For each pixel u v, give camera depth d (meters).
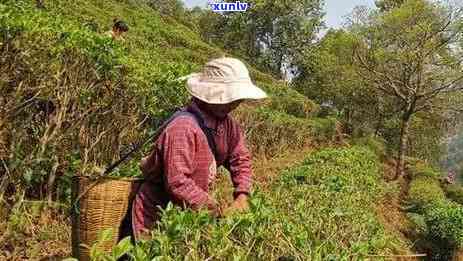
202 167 2.77
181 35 34.66
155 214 2.82
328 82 35.28
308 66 47.19
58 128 5.22
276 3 53.47
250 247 2.53
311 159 14.80
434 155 40.25
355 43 27.88
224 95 2.69
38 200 5.44
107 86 5.82
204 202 2.63
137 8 36.31
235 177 3.04
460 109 26.05
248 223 2.59
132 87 6.09
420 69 25.16
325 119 29.56
